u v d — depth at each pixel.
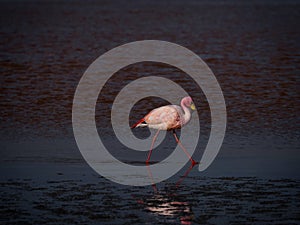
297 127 23.03
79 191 15.27
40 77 34.50
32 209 13.79
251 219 13.12
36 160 18.48
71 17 76.12
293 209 13.77
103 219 13.14
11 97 28.81
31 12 83.31
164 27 63.47
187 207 13.96
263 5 94.62
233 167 17.75
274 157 18.84
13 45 49.19
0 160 18.41
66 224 12.83
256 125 23.45
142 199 14.62
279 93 29.78
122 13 82.12
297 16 75.62
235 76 34.75
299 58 41.56
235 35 55.84
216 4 98.00
